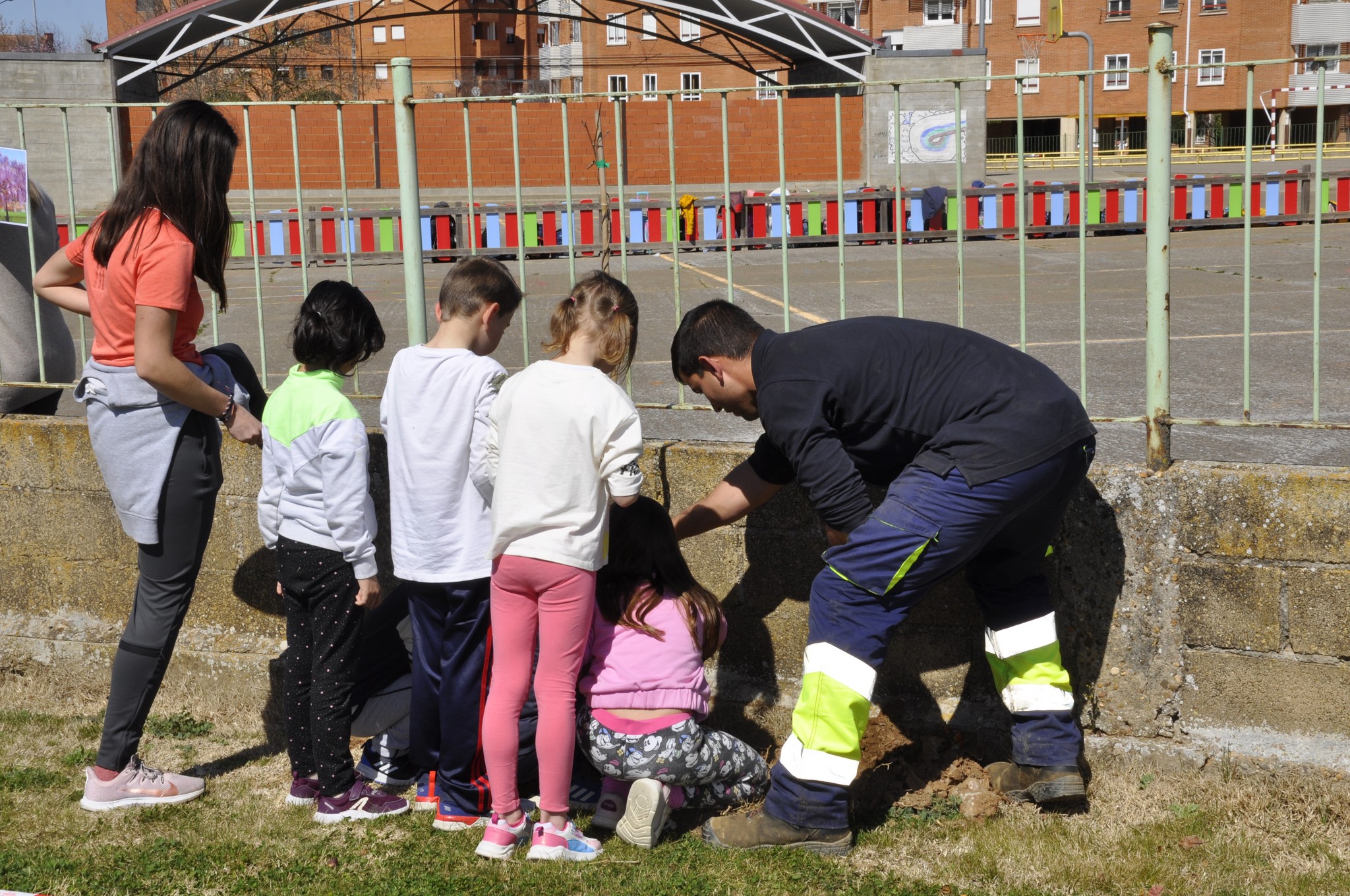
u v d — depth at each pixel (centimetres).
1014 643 317
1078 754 317
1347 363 656
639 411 533
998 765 330
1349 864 285
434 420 301
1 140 1880
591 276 298
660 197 1820
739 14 2442
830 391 281
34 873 295
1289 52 5016
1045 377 285
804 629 355
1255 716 318
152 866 299
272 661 397
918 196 1814
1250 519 310
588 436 282
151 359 299
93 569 409
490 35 6194
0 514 412
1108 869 288
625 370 320
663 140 2770
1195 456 415
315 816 325
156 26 2245
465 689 310
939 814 319
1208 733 323
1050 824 311
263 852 307
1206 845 296
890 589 282
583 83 5594
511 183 2725
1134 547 322
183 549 327
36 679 416
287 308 1163
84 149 1903
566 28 6450
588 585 289
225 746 378
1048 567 331
